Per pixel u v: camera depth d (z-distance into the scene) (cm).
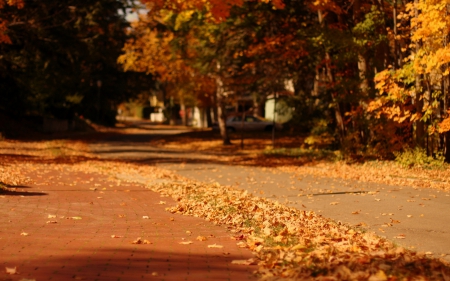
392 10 2497
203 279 646
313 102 2992
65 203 1280
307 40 2595
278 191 1625
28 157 2630
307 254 757
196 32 3466
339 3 2572
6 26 2977
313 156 2855
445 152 2062
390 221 1112
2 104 4525
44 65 4316
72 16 3669
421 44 2005
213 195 1460
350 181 1858
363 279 601
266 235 936
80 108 6731
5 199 1283
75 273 648
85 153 3228
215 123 5397
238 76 3506
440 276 630
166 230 997
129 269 684
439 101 2041
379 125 2331
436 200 1390
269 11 2875
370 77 2420
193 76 4538
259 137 4581
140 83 6894
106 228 1001
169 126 8375
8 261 698
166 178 1995
